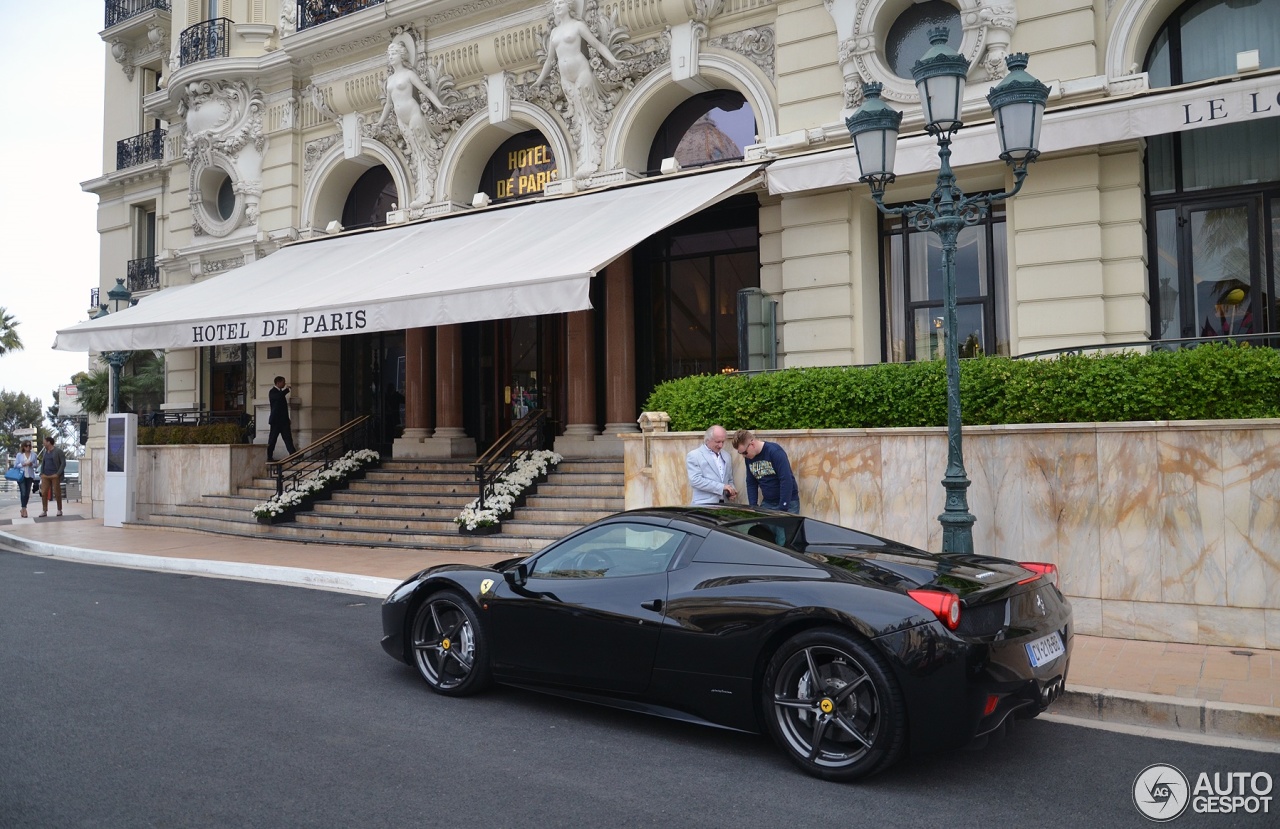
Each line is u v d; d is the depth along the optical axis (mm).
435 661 6230
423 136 16594
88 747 4977
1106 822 4082
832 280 12227
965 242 12180
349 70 17516
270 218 18688
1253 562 6809
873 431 8266
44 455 20234
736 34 13594
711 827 4004
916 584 4672
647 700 5223
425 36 16516
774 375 9102
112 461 17391
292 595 10055
